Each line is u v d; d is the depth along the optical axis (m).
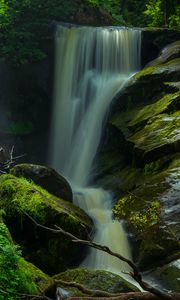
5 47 14.62
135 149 9.95
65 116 14.73
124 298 3.79
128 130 11.00
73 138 14.22
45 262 7.16
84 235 7.41
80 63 14.90
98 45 14.75
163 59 13.18
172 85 11.47
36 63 15.25
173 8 19.45
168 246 7.34
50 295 5.18
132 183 9.52
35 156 14.91
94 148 13.25
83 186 11.34
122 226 7.97
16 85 15.29
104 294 3.92
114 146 11.64
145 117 10.92
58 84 15.17
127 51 14.74
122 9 23.88
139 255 7.48
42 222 7.20
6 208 7.36
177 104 10.76
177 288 6.56
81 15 17.17
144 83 12.06
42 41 15.28
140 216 7.63
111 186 10.17
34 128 15.29
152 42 14.81
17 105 15.35
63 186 8.93
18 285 4.74
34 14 15.53
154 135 10.02
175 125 9.96
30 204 7.29
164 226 7.54
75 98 14.66
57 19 16.17
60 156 14.52
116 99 12.54
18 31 14.94
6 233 5.59
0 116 14.97
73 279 5.70
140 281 3.65
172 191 8.20
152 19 21.12
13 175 8.41
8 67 15.08
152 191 8.43
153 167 9.43
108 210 9.24
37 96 15.42
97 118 13.51
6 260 4.84
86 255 7.59
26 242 7.25
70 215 7.34
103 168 11.28
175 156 9.28
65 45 15.23
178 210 7.72
